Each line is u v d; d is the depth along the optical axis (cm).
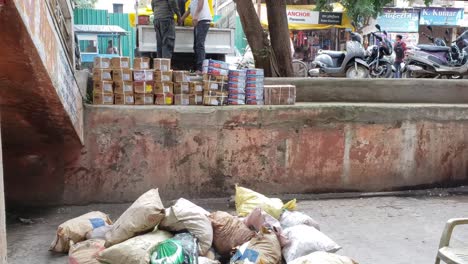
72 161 475
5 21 260
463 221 272
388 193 554
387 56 991
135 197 491
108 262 293
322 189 539
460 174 586
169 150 495
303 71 1122
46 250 366
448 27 1873
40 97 361
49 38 330
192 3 695
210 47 771
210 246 321
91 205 484
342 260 271
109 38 1493
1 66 308
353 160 544
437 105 574
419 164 567
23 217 448
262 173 520
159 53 688
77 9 1778
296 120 523
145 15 797
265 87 534
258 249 304
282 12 776
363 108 539
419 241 402
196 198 505
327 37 1822
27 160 467
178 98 510
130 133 484
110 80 493
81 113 463
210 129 502
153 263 280
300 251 309
